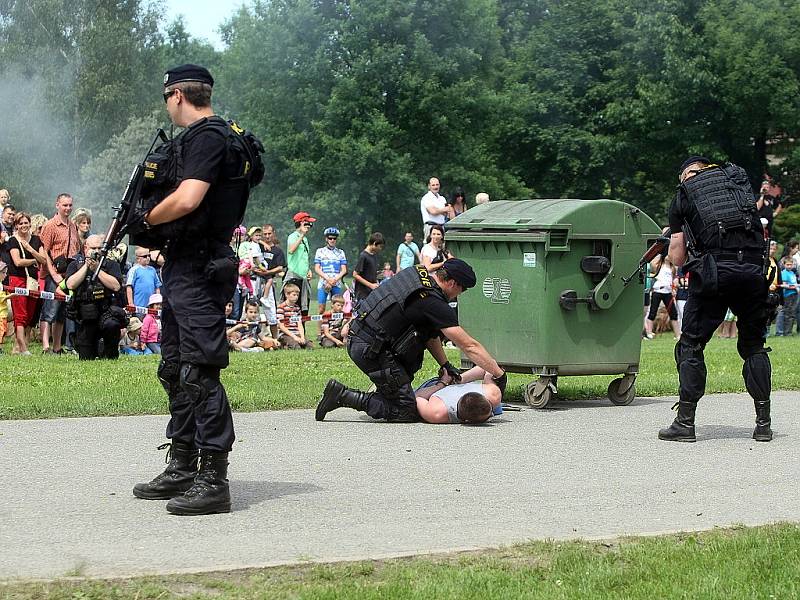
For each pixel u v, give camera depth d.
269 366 13.02
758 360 7.76
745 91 47.78
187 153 5.22
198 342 5.27
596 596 4.01
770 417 8.58
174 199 5.15
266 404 9.12
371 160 48.75
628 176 53.31
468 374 9.23
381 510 5.41
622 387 9.66
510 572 4.29
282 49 51.00
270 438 7.62
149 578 4.10
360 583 4.11
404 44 50.44
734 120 49.88
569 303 9.23
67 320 15.21
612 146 52.00
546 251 9.12
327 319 18.06
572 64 53.72
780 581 4.22
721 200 7.68
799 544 4.75
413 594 3.97
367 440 7.58
